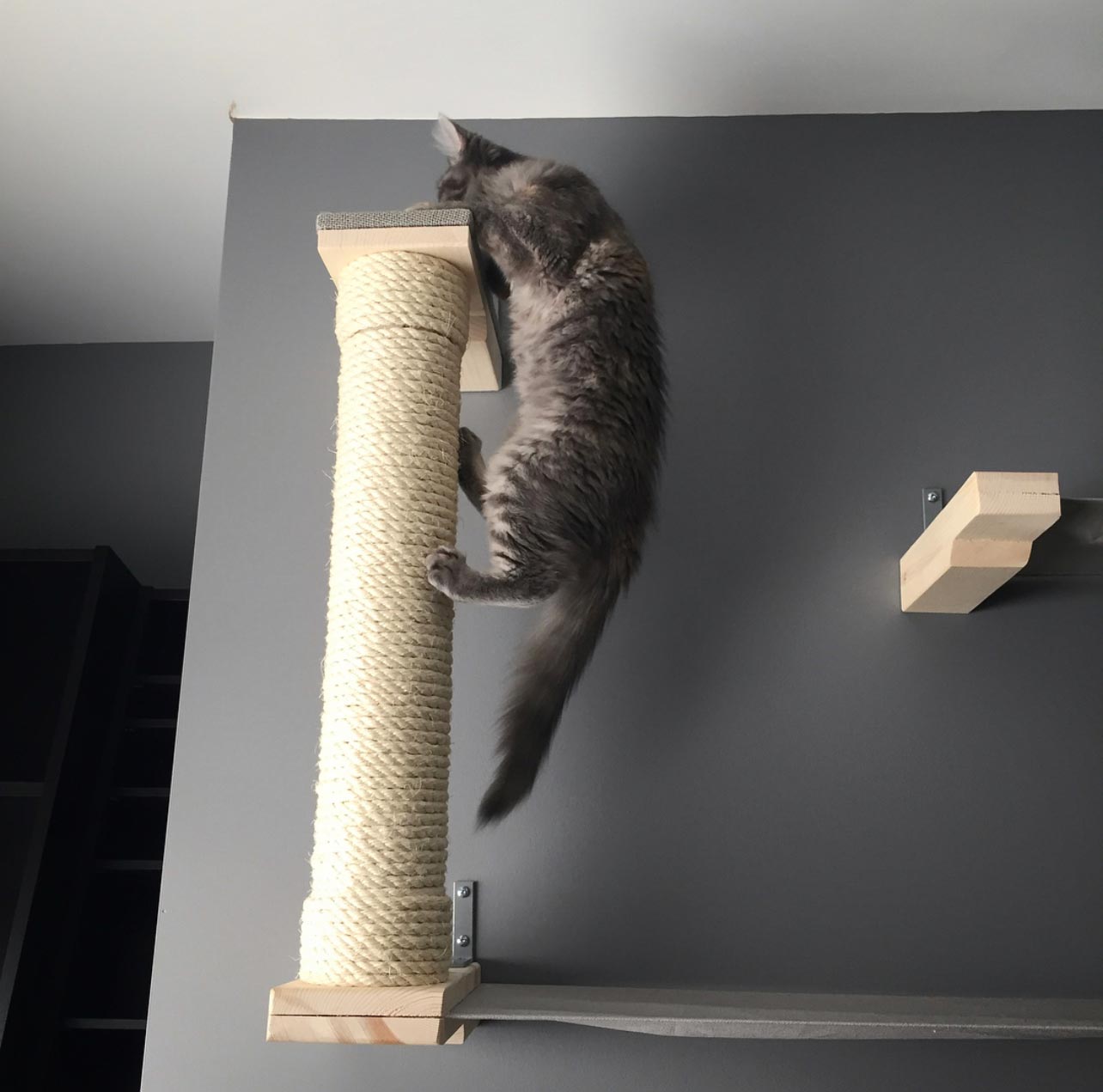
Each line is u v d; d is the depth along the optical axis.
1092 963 1.85
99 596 2.78
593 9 2.01
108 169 2.46
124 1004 2.71
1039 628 2.01
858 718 1.96
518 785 1.80
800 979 1.84
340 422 1.69
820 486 2.08
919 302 2.17
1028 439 2.10
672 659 1.99
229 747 1.93
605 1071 1.79
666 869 1.89
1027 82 2.19
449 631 1.64
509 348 2.12
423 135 2.26
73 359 3.29
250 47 2.09
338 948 1.44
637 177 2.24
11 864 2.84
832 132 2.27
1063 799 1.93
